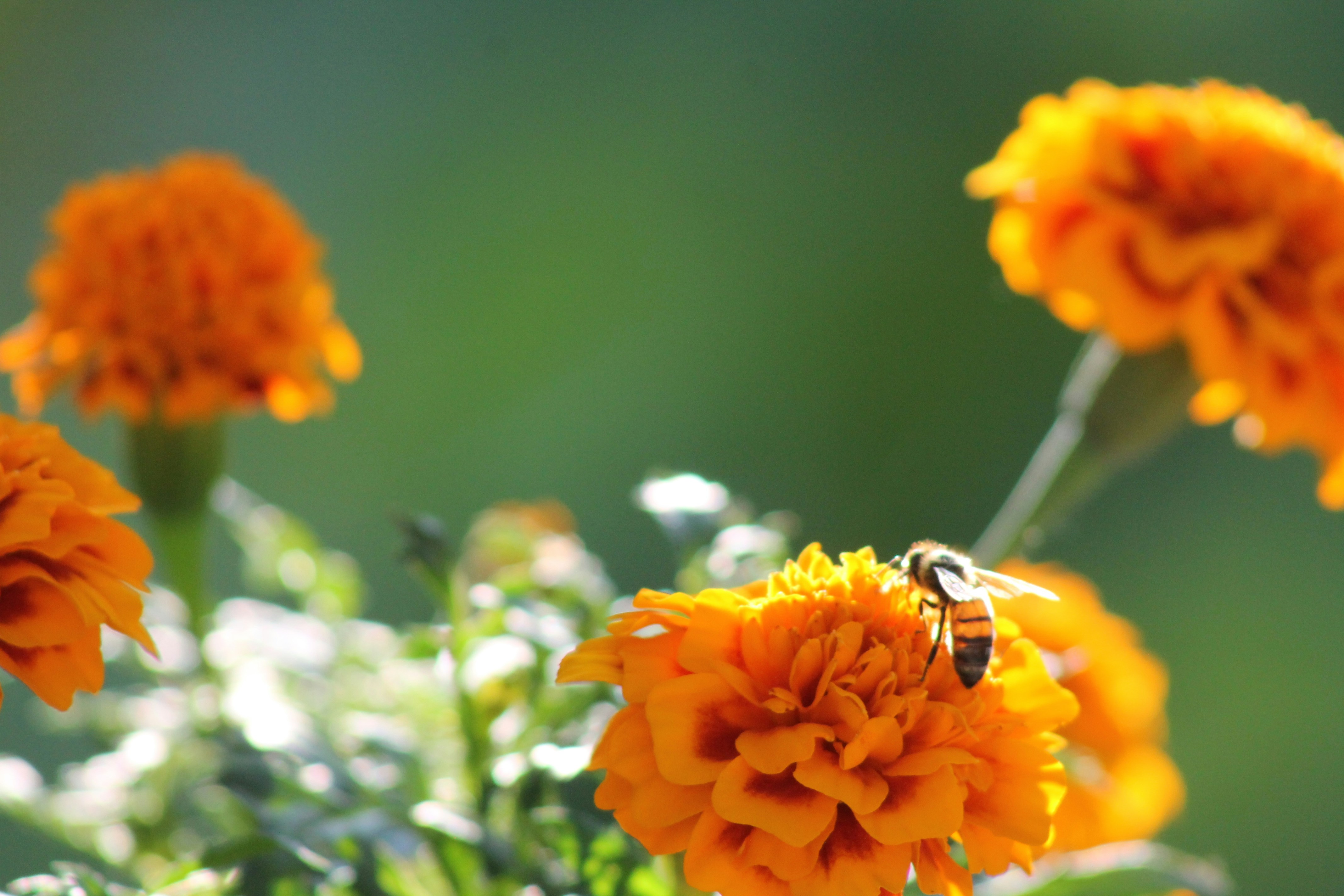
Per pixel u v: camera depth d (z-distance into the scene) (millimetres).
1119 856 532
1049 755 478
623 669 479
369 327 1232
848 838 475
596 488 1159
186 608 553
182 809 545
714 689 475
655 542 1052
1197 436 1137
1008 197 560
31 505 478
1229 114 551
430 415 1188
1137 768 554
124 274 544
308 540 573
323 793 518
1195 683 1017
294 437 1067
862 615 480
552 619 528
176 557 552
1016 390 1212
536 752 506
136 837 544
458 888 512
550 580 548
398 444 1141
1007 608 549
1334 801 965
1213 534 1107
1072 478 556
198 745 545
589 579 554
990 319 1249
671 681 473
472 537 571
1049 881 528
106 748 562
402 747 533
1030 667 483
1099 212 545
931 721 475
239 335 546
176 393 543
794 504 1177
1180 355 547
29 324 560
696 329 1283
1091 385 555
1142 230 540
